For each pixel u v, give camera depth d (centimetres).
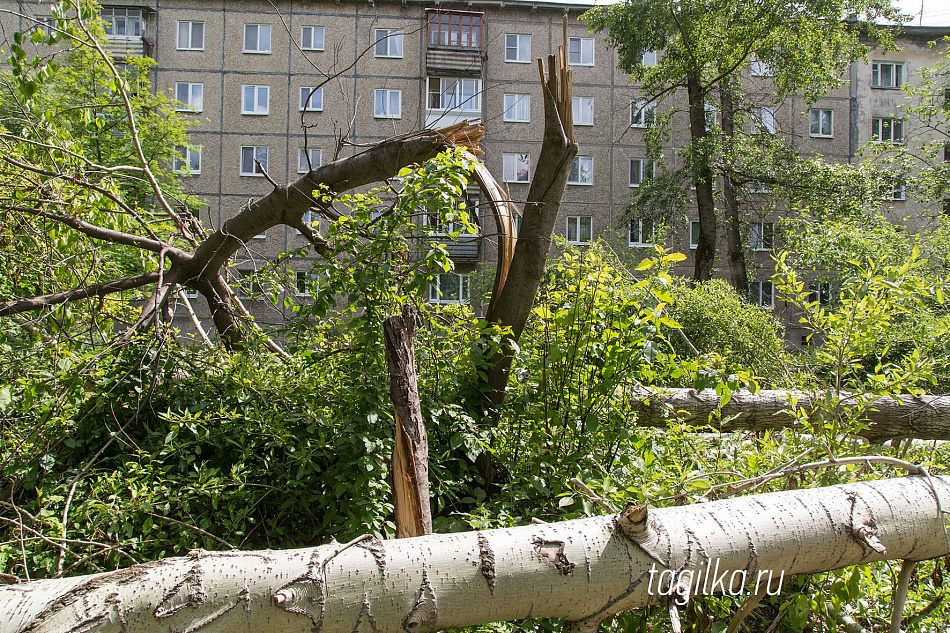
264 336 371
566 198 2359
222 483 274
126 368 344
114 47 2122
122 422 336
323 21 2227
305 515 299
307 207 436
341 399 297
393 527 255
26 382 331
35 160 467
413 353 256
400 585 161
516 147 2295
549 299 321
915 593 258
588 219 2364
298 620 155
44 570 256
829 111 2422
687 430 321
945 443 379
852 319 285
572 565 172
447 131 416
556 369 307
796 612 220
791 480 272
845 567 212
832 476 275
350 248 304
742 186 1934
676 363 297
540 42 2312
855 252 784
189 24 2219
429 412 295
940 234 938
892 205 2198
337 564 161
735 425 423
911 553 207
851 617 243
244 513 269
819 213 1647
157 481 280
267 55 2228
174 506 281
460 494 310
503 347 320
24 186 447
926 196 1595
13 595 151
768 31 1677
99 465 314
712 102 1909
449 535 176
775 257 315
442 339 317
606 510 245
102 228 466
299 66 2230
